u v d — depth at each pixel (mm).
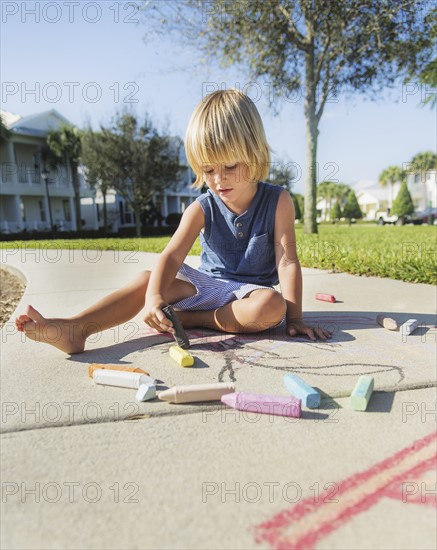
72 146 23375
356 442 1115
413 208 26109
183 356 1642
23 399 1384
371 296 2984
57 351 1878
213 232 2164
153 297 1844
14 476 995
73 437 1154
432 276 3498
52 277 4395
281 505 891
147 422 1231
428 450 1078
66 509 888
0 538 814
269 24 9258
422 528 831
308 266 4684
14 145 23203
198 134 1879
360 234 9352
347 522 848
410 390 1434
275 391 1423
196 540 801
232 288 2047
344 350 1817
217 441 1125
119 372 1483
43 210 25156
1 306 3414
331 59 9891
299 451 1077
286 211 2105
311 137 10047
